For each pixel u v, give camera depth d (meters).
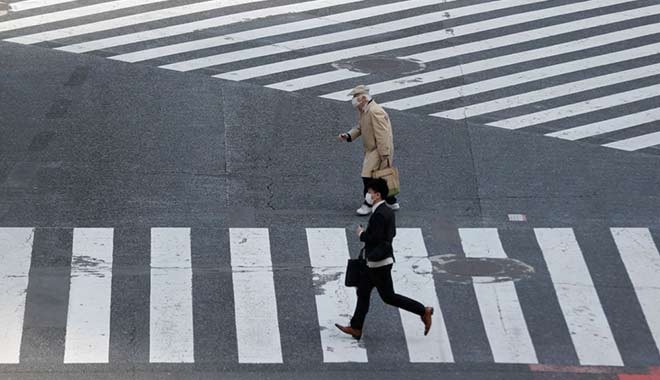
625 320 30.00
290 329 28.98
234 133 40.91
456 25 52.22
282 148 40.00
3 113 41.72
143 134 40.53
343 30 51.38
